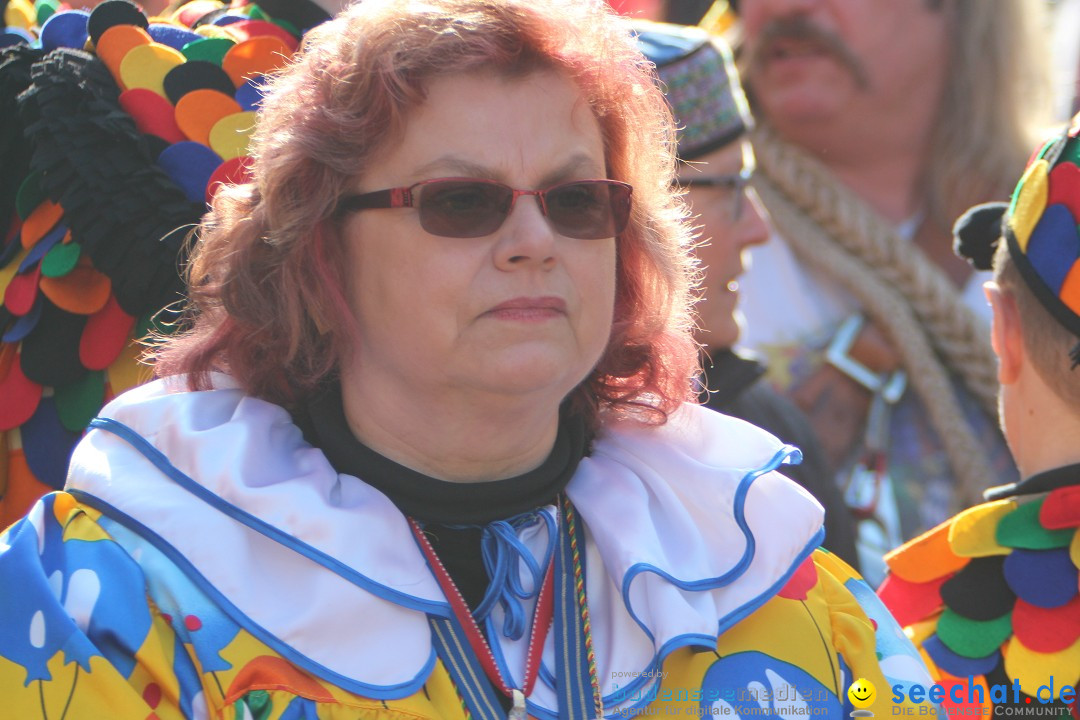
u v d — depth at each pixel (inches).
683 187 367.6
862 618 241.1
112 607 197.6
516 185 209.8
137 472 210.4
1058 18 629.9
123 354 268.8
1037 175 256.5
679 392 251.1
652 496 239.0
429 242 207.2
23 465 272.7
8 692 191.8
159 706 195.3
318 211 213.5
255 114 263.1
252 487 205.6
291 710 193.8
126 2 279.3
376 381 220.4
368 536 206.7
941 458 492.1
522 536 226.2
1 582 199.3
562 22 213.8
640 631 221.0
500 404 213.5
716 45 382.3
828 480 385.1
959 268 526.0
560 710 211.9
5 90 277.7
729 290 377.4
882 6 501.7
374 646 200.7
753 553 231.1
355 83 209.9
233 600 197.6
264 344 224.1
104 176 258.8
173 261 256.8
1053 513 254.2
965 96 521.3
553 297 210.4
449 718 204.4
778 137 522.0
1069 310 247.4
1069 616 246.5
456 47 207.3
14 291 272.1
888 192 525.7
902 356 497.0
